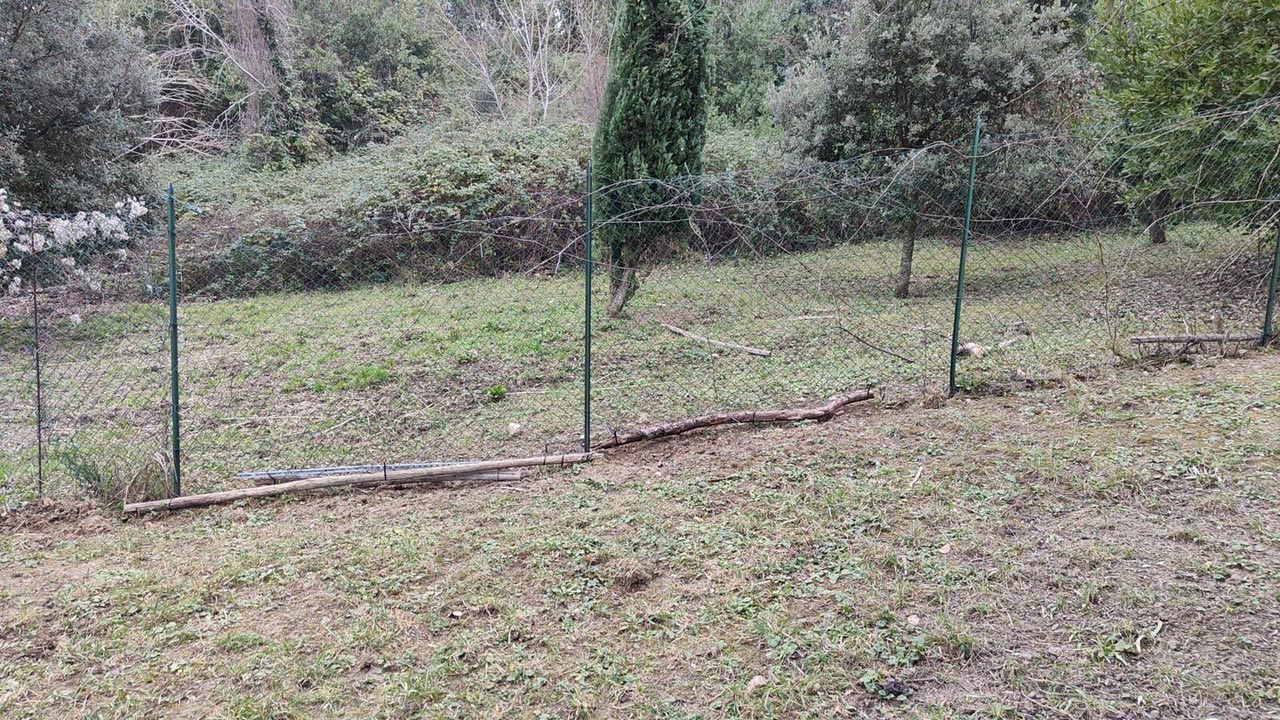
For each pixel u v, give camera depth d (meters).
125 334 8.52
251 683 2.74
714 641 2.84
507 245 9.30
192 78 20.53
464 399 6.27
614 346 7.46
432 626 3.03
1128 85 8.06
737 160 14.51
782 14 19.17
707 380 6.25
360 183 14.18
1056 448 4.23
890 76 8.87
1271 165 6.15
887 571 3.22
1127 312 6.75
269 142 18.58
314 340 8.20
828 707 2.46
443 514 4.15
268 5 19.14
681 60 7.95
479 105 22.70
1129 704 2.37
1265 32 6.71
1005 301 7.96
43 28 10.46
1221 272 6.91
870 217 7.65
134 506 4.36
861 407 5.30
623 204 8.10
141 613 3.25
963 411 5.01
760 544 3.52
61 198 10.61
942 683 2.54
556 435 5.29
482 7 24.95
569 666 2.75
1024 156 7.46
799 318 7.86
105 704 2.66
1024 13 8.86
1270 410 4.39
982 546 3.34
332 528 4.05
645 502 4.07
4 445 5.58
